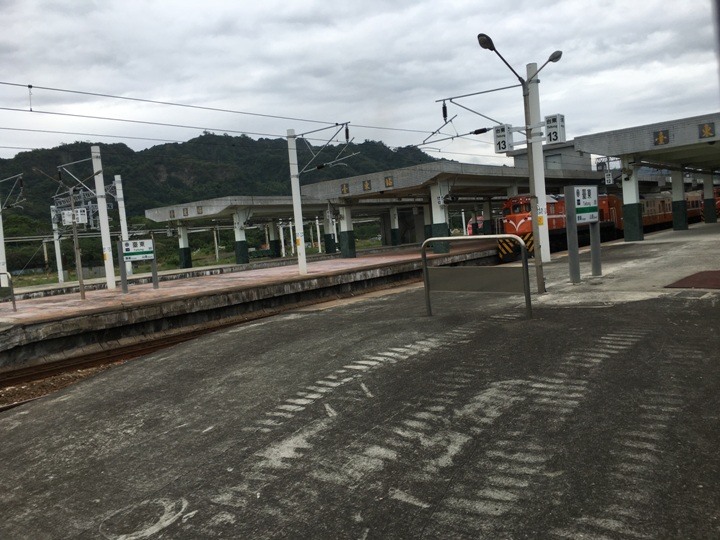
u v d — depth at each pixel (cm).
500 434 487
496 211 6050
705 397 519
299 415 585
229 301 1708
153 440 571
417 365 702
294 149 2206
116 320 1447
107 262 2303
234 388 708
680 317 828
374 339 873
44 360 1298
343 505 405
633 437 455
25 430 665
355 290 2158
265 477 461
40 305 1845
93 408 710
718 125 2420
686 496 368
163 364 905
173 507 430
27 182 7219
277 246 5644
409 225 6034
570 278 1364
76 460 547
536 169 2086
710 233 2834
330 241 4756
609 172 3791
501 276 937
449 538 352
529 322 874
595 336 752
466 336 821
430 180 3216
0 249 2758
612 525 345
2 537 417
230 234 8138
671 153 2952
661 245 2327
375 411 570
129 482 483
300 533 376
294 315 1310
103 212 2292
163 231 4691
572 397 549
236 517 405
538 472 418
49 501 466
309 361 788
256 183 8944
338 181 3678
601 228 3434
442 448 474
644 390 548
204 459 509
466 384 615
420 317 1035
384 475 441
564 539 337
